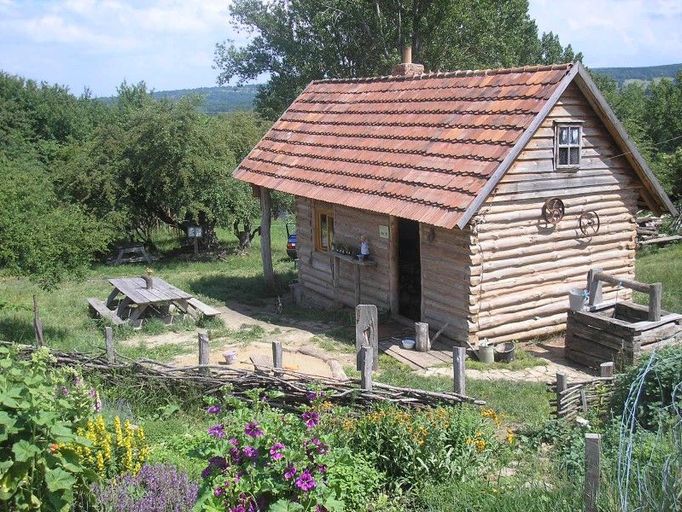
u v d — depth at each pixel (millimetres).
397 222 15742
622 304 13633
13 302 19812
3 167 17688
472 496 6672
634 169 15523
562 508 5984
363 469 7086
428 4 38719
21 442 5535
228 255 29734
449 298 14156
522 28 48781
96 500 6238
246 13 46062
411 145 15516
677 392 8141
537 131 14023
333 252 17375
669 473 5703
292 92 44969
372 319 12891
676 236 26016
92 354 11320
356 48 42500
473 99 15195
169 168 27438
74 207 17047
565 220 14758
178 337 15797
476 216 13328
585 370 12961
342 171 16672
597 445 5551
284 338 15500
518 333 14414
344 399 9695
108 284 23812
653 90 49938
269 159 19922
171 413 9914
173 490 6430
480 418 8305
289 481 5867
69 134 53531
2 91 52094
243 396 10219
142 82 61438
